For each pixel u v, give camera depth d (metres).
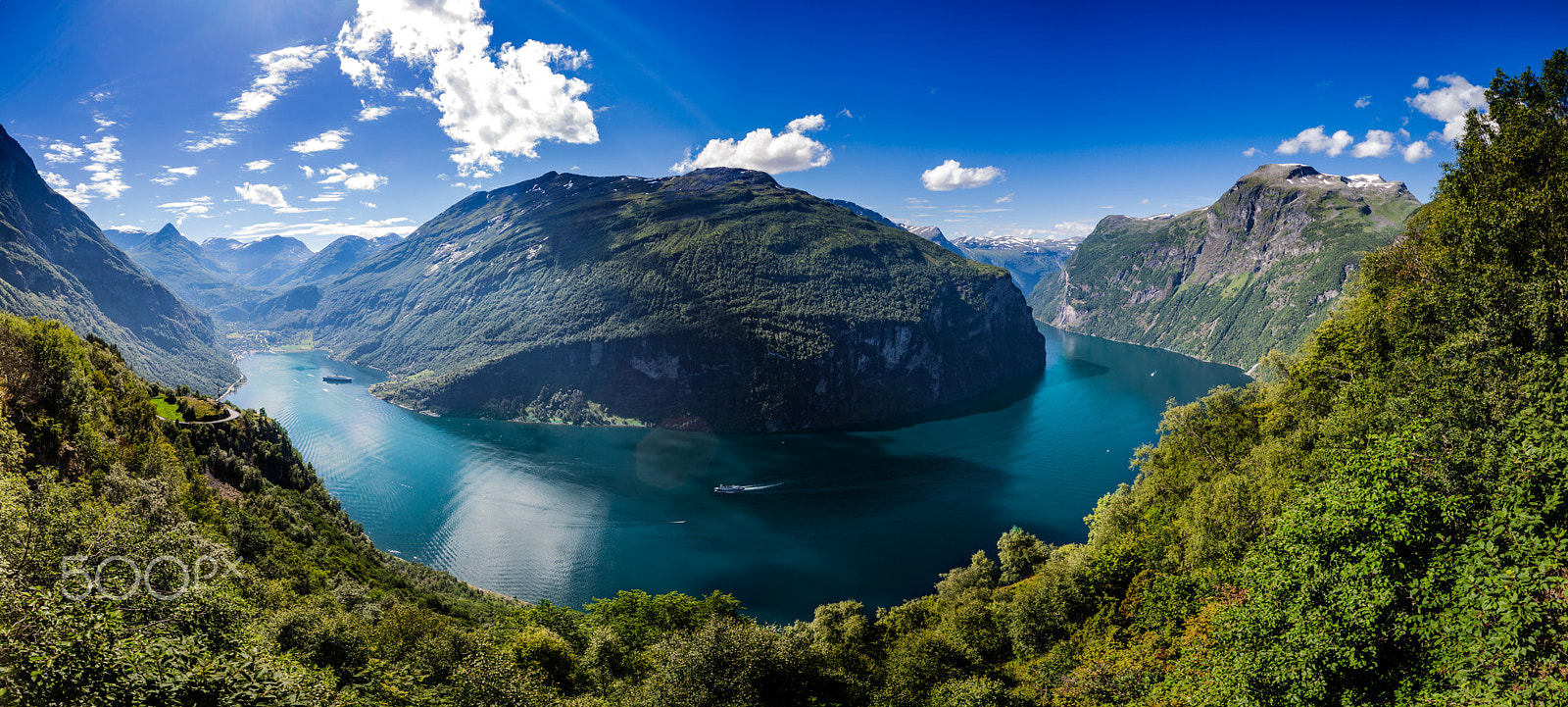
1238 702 25.78
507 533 158.62
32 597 20.28
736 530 161.00
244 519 90.88
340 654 45.81
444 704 37.66
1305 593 25.20
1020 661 50.88
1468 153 42.09
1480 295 33.19
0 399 64.38
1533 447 22.25
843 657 50.00
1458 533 23.02
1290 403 52.81
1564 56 37.16
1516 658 18.48
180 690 21.25
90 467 73.69
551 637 51.16
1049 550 96.88
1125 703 36.28
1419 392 30.78
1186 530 50.50
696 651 41.00
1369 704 22.33
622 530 161.25
